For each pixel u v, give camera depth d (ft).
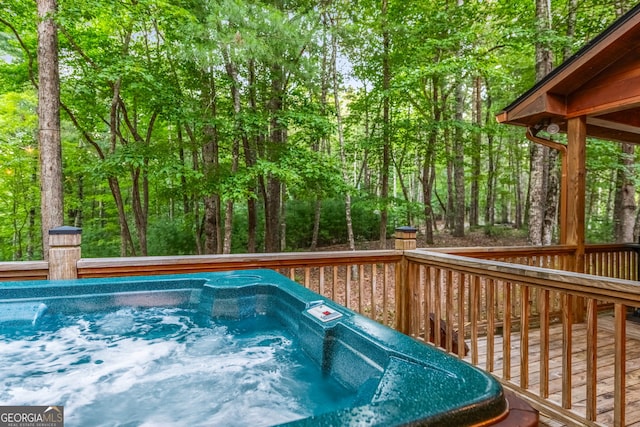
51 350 7.48
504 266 7.46
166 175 18.94
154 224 33.63
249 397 5.66
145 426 4.91
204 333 8.45
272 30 18.16
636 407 7.06
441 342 10.44
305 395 5.72
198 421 5.04
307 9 21.52
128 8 17.01
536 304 13.26
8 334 7.62
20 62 24.48
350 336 5.69
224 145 24.52
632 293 5.14
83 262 9.12
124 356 7.24
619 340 5.44
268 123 21.77
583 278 5.87
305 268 10.26
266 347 7.63
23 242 37.65
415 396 3.30
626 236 25.79
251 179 20.65
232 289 8.63
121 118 28.71
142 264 9.49
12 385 6.05
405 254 10.78
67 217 38.11
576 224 12.07
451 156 30.99
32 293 8.13
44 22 17.48
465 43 24.98
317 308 6.95
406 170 42.32
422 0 26.55
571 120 11.82
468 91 45.42
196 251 32.07
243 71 22.21
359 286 10.43
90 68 20.68
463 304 8.83
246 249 33.22
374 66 27.50
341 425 2.79
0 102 26.05
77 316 8.38
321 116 22.84
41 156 17.81
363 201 26.96
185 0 18.80
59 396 5.73
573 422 6.37
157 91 19.36
